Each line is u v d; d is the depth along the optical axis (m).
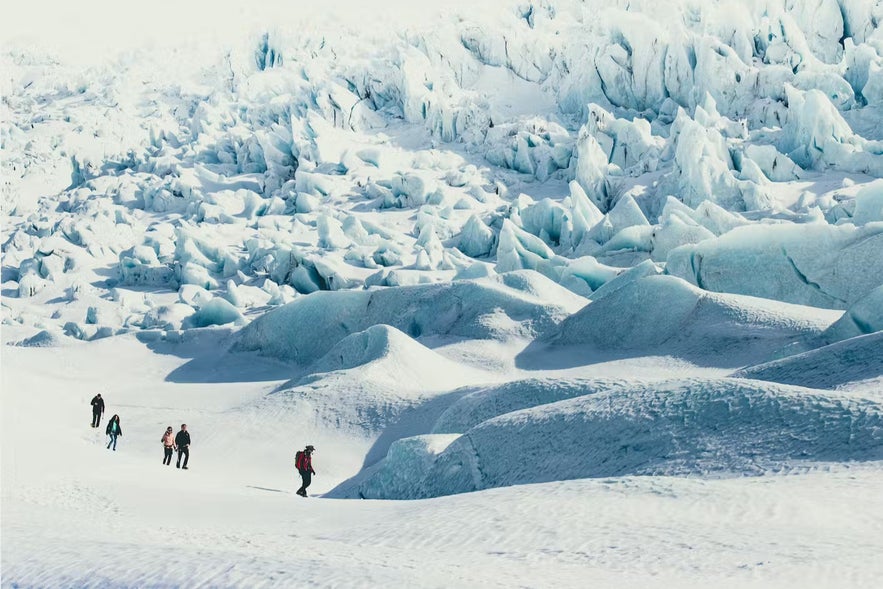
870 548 8.65
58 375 46.72
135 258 74.56
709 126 77.69
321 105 105.38
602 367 37.16
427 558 9.66
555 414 18.44
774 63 89.88
